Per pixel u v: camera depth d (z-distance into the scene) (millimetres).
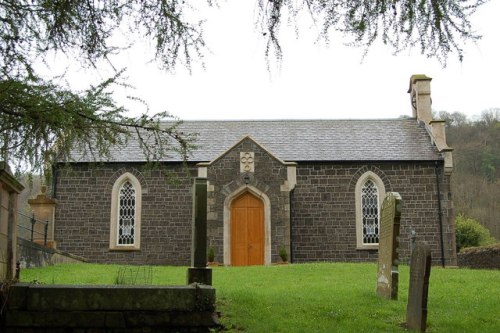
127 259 23922
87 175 24453
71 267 17969
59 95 8141
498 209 48219
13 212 9367
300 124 27625
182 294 7992
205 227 11023
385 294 11242
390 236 11273
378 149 25266
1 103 7648
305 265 18469
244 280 14414
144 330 7828
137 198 24328
